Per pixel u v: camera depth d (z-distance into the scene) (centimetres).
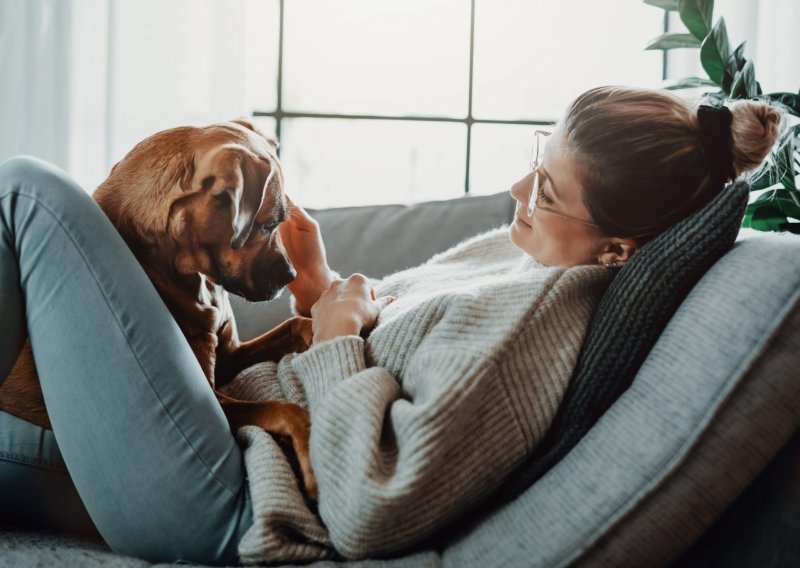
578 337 98
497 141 277
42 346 94
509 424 93
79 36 225
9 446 100
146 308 94
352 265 157
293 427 100
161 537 94
